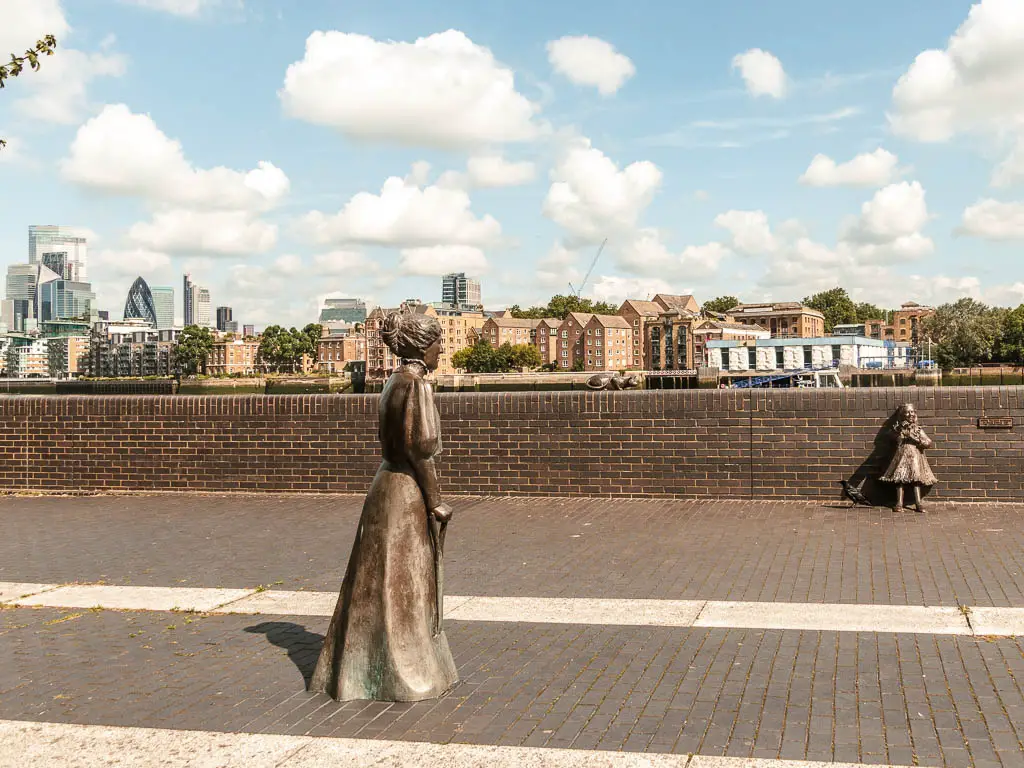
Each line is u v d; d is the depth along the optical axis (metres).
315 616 7.57
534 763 4.59
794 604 7.45
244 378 157.88
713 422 13.15
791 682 5.64
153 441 15.52
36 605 8.05
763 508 12.30
